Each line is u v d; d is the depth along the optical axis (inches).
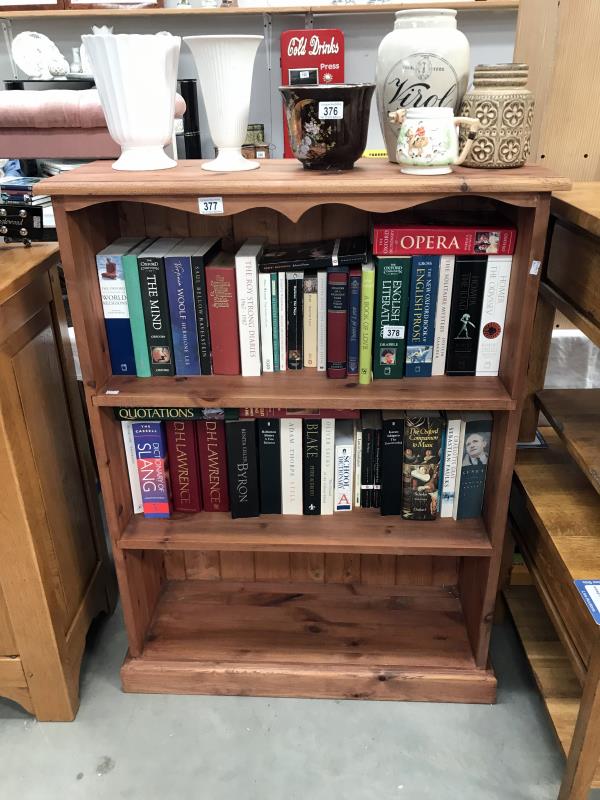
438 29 46.6
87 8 117.9
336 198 44.8
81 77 98.4
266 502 59.4
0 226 55.2
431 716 59.1
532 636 61.1
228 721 59.1
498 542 54.7
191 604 68.4
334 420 56.4
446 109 45.2
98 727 58.7
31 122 66.0
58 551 57.5
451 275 50.1
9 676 57.0
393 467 56.9
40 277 54.2
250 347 53.7
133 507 60.3
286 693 61.2
